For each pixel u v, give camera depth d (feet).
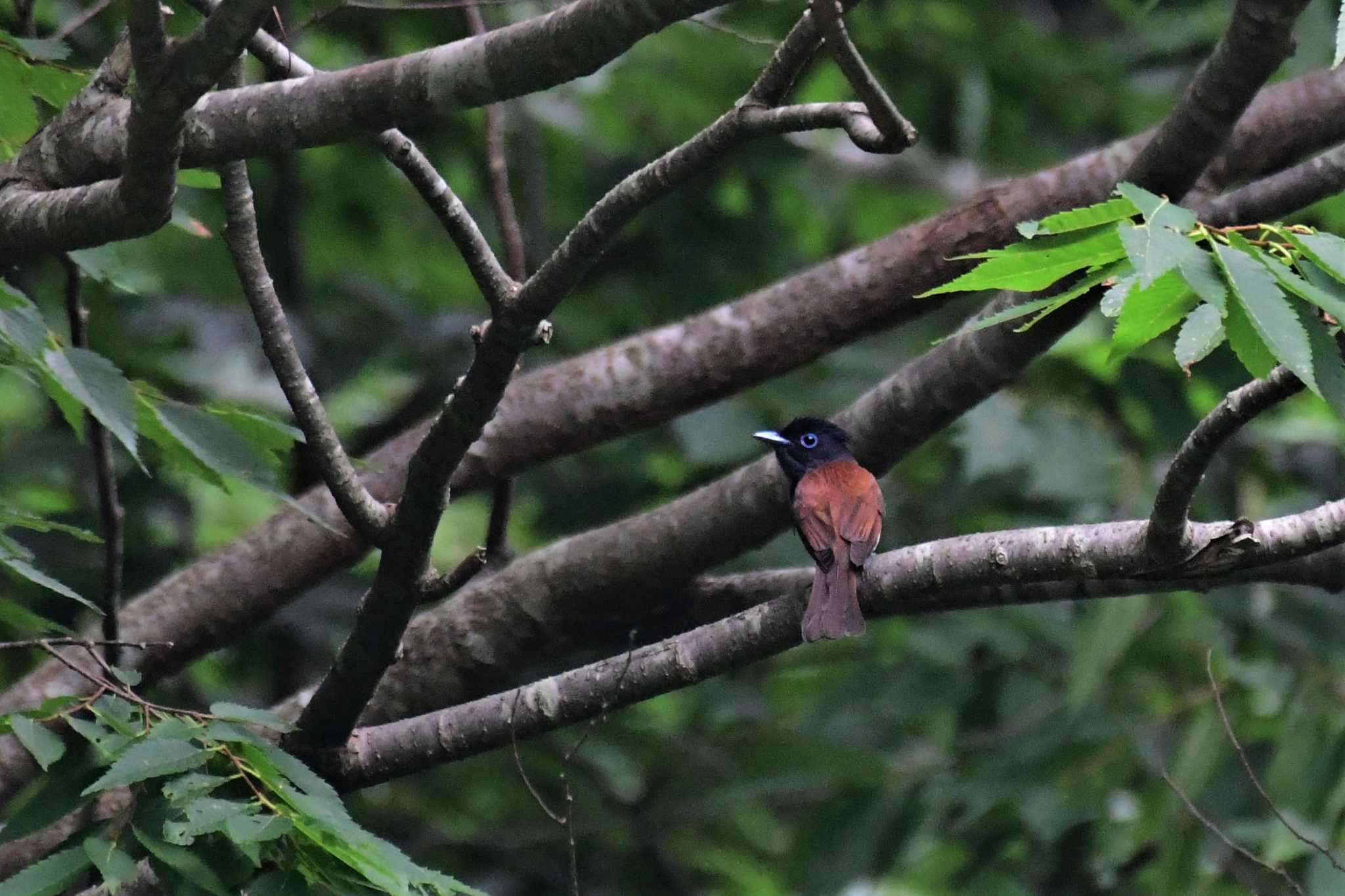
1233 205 30.30
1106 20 63.26
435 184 23.34
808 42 22.04
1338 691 42.37
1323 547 24.09
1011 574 25.81
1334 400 17.93
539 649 33.94
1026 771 44.06
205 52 20.67
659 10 21.13
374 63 23.25
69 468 46.19
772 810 52.24
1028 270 19.07
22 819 22.08
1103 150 33.42
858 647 48.88
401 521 25.59
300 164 54.85
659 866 50.42
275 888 21.09
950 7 53.01
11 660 42.32
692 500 33.60
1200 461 22.48
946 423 32.09
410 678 33.58
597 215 23.06
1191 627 43.47
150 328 51.60
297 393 25.36
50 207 23.77
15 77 26.78
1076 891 44.80
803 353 34.12
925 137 55.06
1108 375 44.06
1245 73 24.06
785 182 56.75
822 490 31.86
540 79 22.38
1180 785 41.73
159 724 21.95
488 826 50.75
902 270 33.53
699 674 27.66
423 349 54.29
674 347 34.32
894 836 45.62
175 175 22.56
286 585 34.86
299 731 28.22
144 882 24.90
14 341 23.35
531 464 34.42
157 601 34.58
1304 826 40.34
